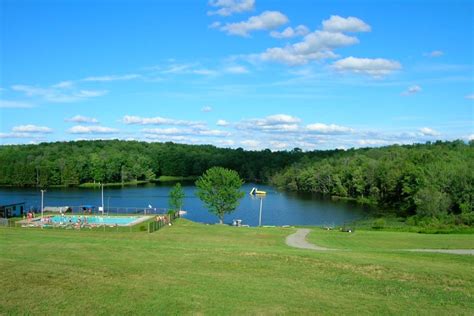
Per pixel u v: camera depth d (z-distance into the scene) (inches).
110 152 7534.5
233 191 3243.1
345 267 1092.5
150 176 7199.8
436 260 1251.2
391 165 4788.4
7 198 4623.5
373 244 1956.2
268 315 754.8
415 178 3914.9
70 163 6368.1
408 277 1016.2
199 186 3289.9
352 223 3324.3
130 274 954.1
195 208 4215.1
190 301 800.3
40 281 857.5
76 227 2209.6
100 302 772.0
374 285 957.2
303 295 869.8
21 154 7116.1
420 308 820.0
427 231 2679.6
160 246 1379.2
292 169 6540.4
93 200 4507.9
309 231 2416.3
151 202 4404.5
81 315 715.4
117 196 4955.7
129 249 1259.2
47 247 1258.6
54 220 2534.5
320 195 5585.6
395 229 2847.0
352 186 5236.2
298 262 1136.2
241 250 1309.1
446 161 4397.1
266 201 4911.4
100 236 1932.8
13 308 725.3
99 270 964.6
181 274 981.8
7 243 1421.0
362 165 5319.9
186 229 2300.7
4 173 6176.2
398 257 1284.4
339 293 897.5
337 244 1956.2
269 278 989.8
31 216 2628.0
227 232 2249.0
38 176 6195.9
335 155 7258.9
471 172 3408.0
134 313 735.1
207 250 1283.2
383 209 4244.6
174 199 3302.2
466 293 913.5
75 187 6200.8
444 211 3287.4
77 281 874.8
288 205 4557.1
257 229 2437.3
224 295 844.0
